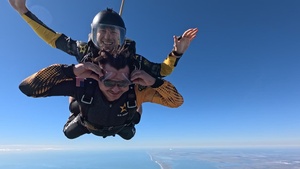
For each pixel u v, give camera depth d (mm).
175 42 1229
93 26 1112
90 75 1015
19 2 1186
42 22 1316
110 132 1309
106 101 1106
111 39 1088
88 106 1129
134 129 1607
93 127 1251
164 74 1276
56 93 1097
